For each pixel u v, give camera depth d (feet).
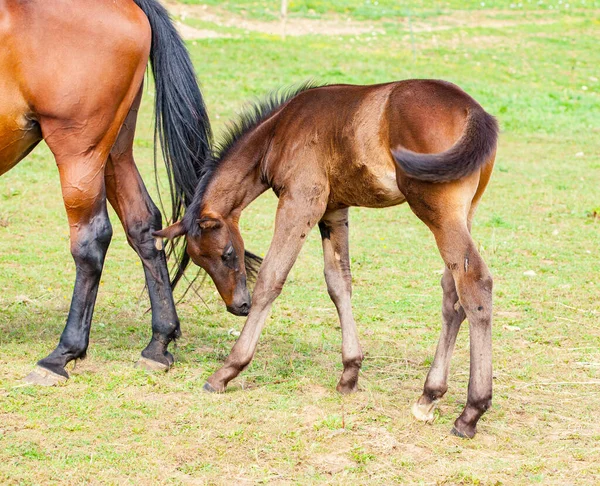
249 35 76.95
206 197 16.89
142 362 17.72
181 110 17.63
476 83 65.36
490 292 13.94
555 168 43.14
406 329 21.17
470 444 14.48
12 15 15.56
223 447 14.10
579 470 13.52
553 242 29.73
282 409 15.74
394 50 75.00
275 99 17.52
